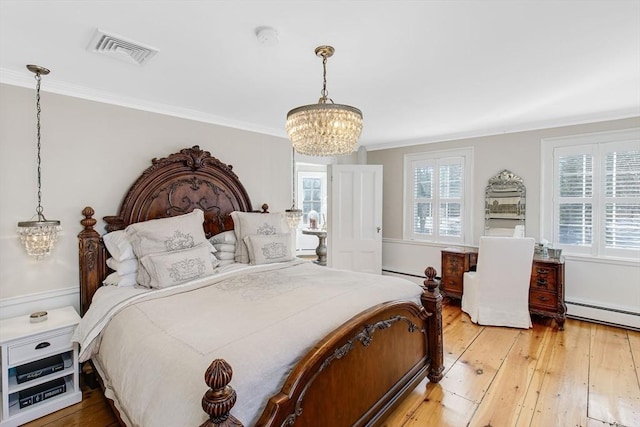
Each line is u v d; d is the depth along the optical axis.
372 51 2.01
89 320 2.06
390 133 4.44
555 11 1.59
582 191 3.65
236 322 1.62
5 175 2.26
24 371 2.03
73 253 2.55
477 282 3.54
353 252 4.90
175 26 1.70
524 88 2.67
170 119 3.13
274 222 3.44
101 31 1.75
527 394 2.21
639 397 2.16
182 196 3.12
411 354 2.15
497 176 4.21
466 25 1.72
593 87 2.64
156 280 2.30
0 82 2.24
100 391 2.30
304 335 1.52
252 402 1.19
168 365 1.31
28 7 1.52
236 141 3.69
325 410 1.44
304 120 1.90
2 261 2.25
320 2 1.51
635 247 3.37
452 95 2.84
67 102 2.52
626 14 1.61
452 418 1.98
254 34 1.79
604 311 3.46
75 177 2.57
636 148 3.34
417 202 5.04
